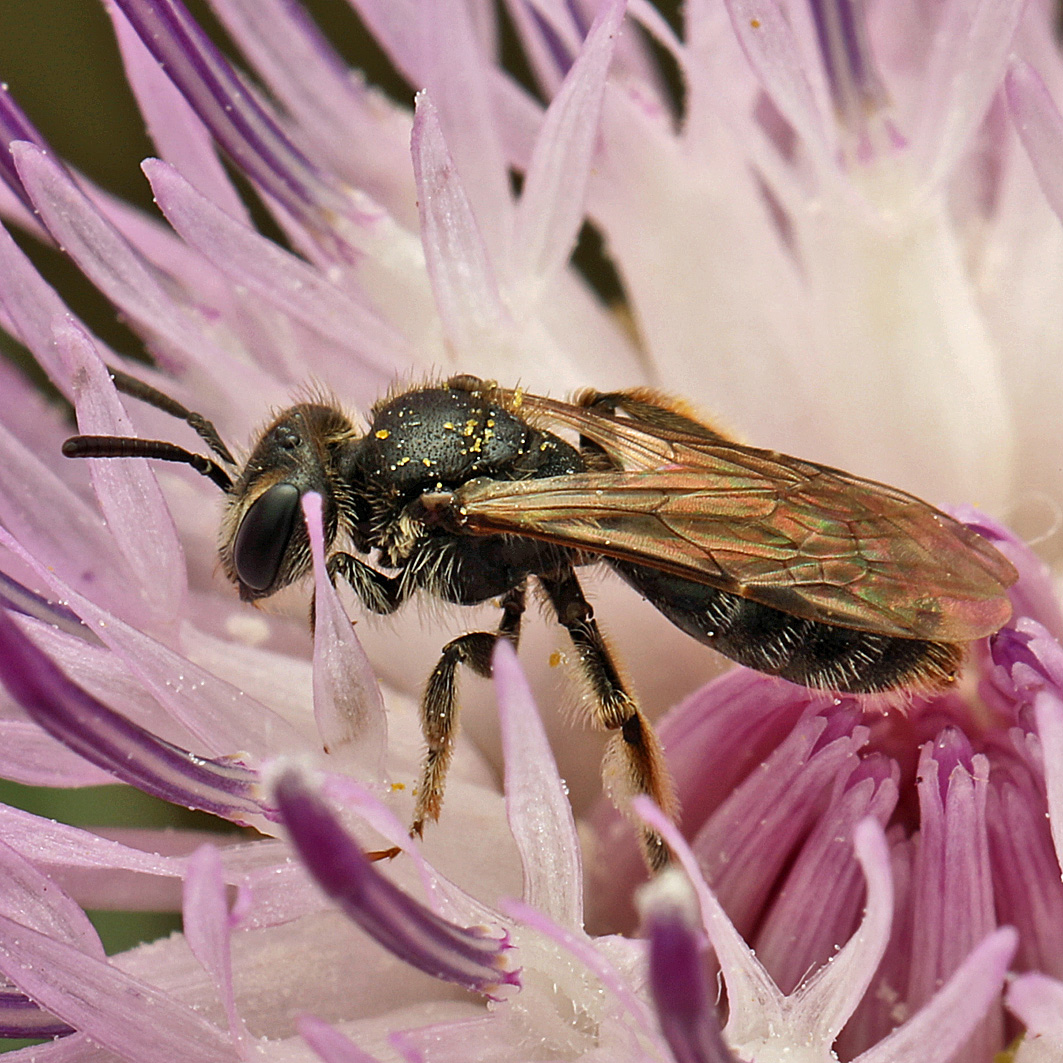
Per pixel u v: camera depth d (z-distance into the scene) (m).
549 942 0.06
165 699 0.06
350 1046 0.06
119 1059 0.06
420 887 0.06
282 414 0.07
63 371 0.07
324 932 0.06
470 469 0.07
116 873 0.07
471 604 0.07
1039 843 0.06
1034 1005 0.06
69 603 0.06
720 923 0.06
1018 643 0.06
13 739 0.06
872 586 0.06
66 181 0.07
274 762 0.06
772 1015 0.06
